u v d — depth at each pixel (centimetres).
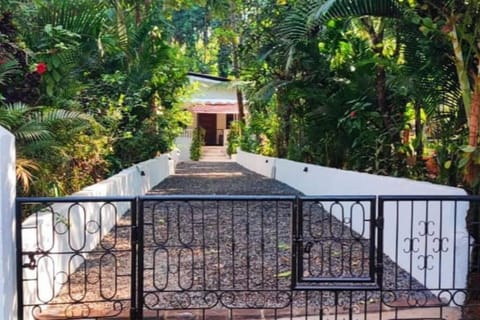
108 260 452
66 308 336
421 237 385
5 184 279
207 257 459
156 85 1016
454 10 359
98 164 632
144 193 891
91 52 611
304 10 464
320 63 750
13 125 383
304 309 336
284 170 1085
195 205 742
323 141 782
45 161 411
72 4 537
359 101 658
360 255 466
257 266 430
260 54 848
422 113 524
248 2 1060
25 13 487
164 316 324
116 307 340
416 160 540
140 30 923
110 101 729
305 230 575
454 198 313
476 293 336
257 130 1422
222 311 332
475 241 340
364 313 321
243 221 631
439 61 415
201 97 2291
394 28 516
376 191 501
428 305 337
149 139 1012
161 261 445
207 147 2508
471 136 362
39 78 445
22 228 305
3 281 275
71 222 412
